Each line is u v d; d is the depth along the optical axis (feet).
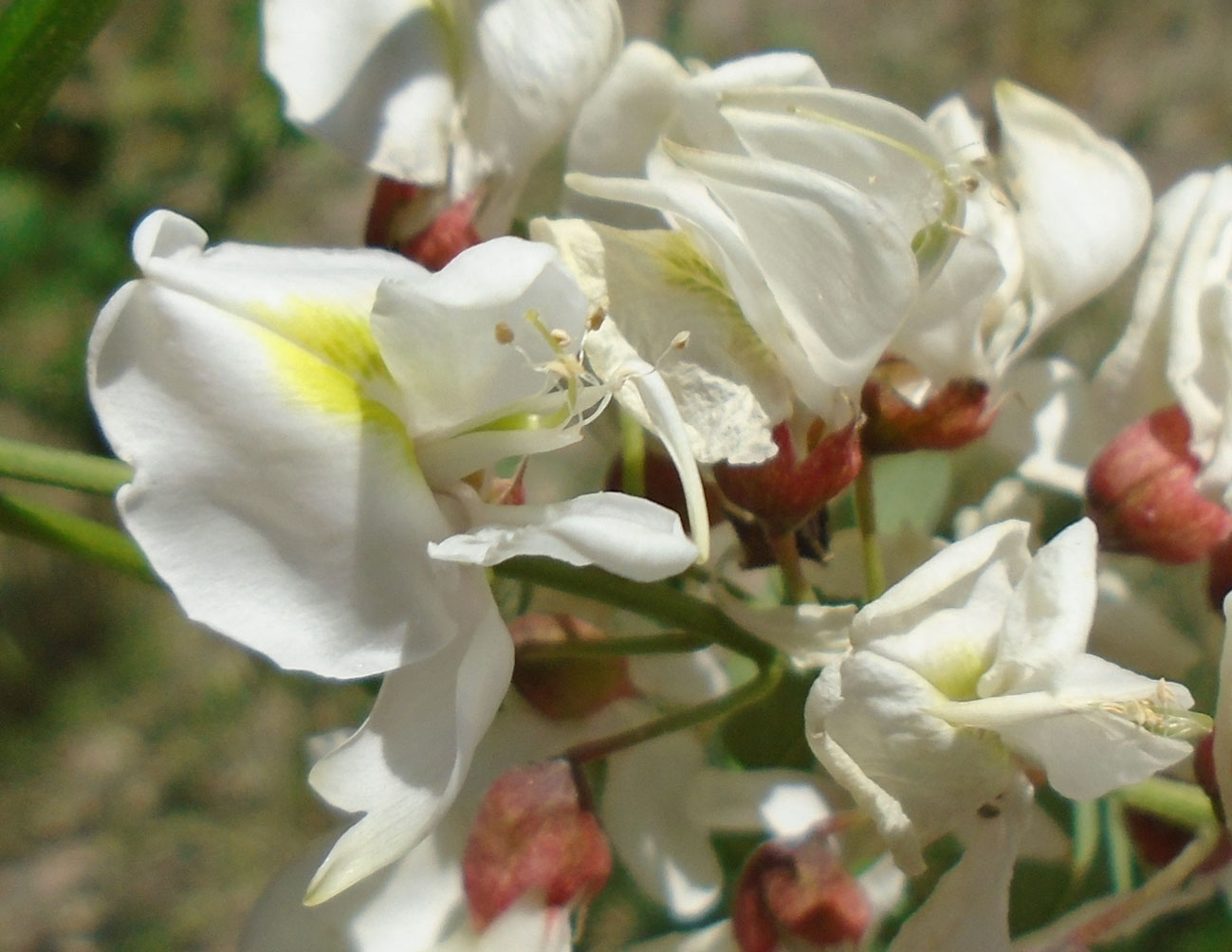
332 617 0.29
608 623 0.39
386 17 0.36
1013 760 0.31
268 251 0.30
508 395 0.31
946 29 1.22
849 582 0.39
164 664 1.02
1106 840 0.41
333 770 0.30
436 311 0.30
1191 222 0.38
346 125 0.36
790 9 1.21
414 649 0.30
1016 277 0.36
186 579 0.29
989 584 0.31
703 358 0.33
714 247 0.33
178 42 0.96
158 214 0.29
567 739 0.37
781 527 0.34
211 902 1.00
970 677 0.31
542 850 0.34
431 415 0.31
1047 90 1.21
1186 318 0.37
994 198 0.37
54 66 0.31
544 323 0.31
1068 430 0.40
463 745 0.29
